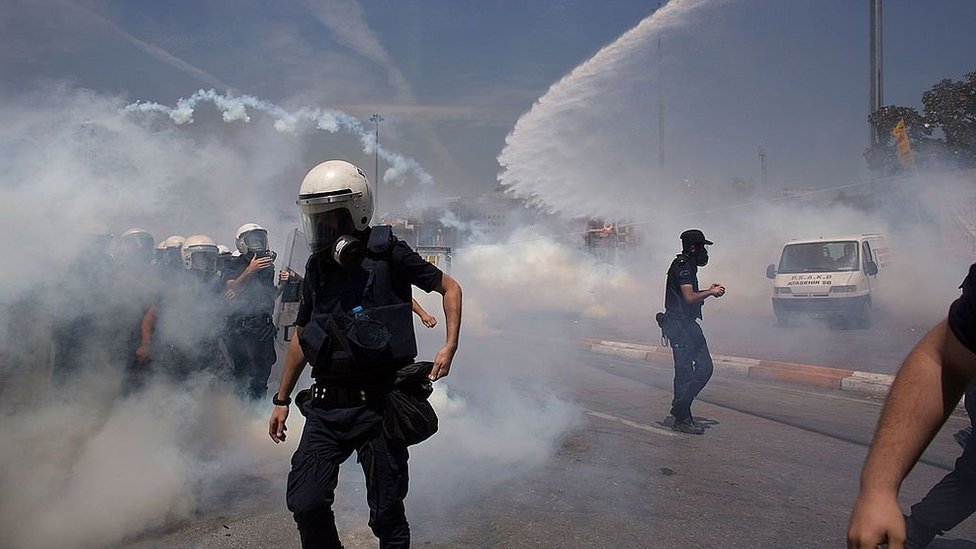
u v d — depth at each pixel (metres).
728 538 4.02
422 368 3.07
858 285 14.34
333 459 3.02
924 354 1.64
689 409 6.36
